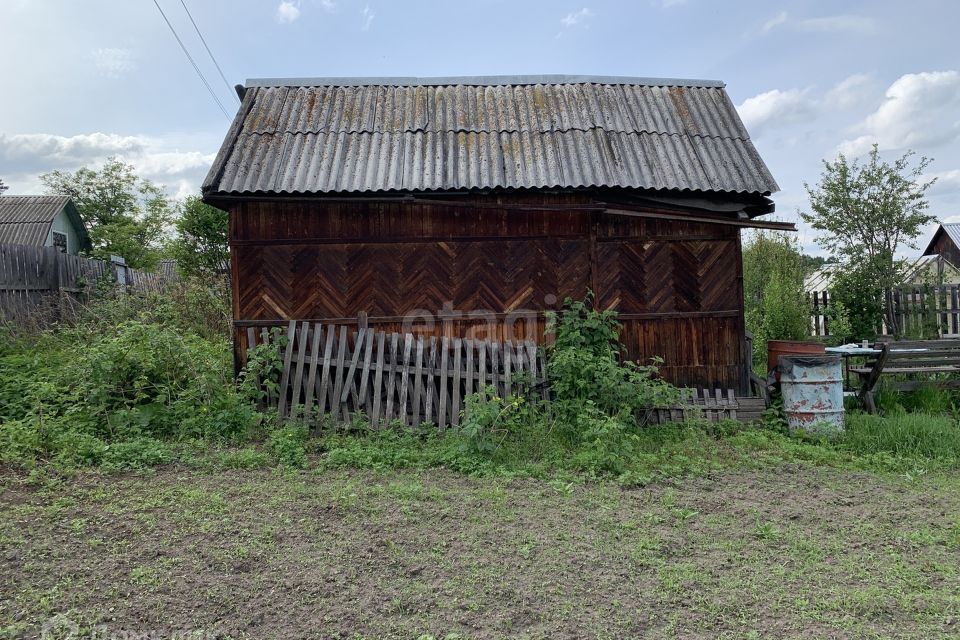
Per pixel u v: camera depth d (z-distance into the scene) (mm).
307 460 6520
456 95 9977
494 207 8406
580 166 8555
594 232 8633
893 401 9398
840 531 4934
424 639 3301
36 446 6145
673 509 5320
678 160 8844
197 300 14141
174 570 3959
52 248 14164
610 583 3971
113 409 7324
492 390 7297
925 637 3408
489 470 6270
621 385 7629
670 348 8742
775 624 3541
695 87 10438
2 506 4875
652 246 8727
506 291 8586
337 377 7723
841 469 6723
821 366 7945
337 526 4777
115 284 15656
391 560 4211
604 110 9672
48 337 10914
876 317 12508
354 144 8836
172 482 5723
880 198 12492
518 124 9367
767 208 9000
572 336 8008
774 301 12797
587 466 6375
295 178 8094
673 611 3654
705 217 8375
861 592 3895
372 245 8438
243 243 8289
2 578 3775
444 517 5027
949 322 11953
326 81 10148
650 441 7457
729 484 6105
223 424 7129
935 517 5273
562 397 7840
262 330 8117
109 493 5289
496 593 3816
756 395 8844
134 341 7801
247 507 5094
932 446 7445
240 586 3795
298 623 3438
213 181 7926
